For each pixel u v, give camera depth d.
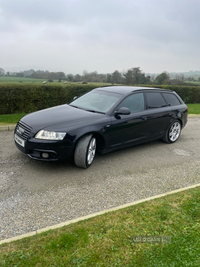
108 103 4.94
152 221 2.70
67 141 3.91
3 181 3.69
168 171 4.50
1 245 2.22
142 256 2.17
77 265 2.03
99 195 3.44
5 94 8.95
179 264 2.11
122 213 2.84
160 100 5.89
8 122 7.52
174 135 6.38
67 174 4.07
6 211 2.92
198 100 17.33
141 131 5.27
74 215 2.91
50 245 2.23
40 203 3.14
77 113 4.59
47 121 4.15
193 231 2.56
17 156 4.73
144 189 3.72
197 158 5.34
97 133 4.28
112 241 2.34
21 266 1.98
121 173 4.27
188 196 3.34
